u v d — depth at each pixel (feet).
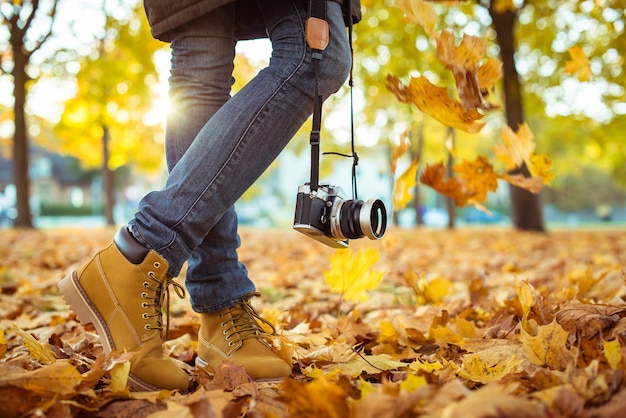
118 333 4.87
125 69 45.11
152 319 4.93
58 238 31.45
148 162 63.46
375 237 4.90
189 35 5.37
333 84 5.20
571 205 170.60
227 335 5.41
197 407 3.85
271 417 3.76
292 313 8.99
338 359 5.64
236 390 4.46
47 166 175.63
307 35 4.92
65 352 5.63
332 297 11.22
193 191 4.84
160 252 4.84
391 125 54.80
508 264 15.65
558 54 39.93
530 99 45.83
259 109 4.92
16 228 42.04
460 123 6.16
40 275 15.14
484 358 5.29
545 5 36.19
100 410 4.24
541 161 7.16
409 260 18.58
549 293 8.91
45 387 4.04
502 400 3.26
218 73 5.42
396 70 37.76
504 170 8.06
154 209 4.86
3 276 14.17
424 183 7.95
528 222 38.93
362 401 3.42
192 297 5.57
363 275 7.72
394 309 9.68
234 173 4.90
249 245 26.99
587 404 3.83
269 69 5.09
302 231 4.88
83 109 49.11
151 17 5.39
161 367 4.86
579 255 20.61
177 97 5.46
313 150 4.94
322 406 3.68
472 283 9.89
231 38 5.54
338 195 5.01
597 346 4.94
